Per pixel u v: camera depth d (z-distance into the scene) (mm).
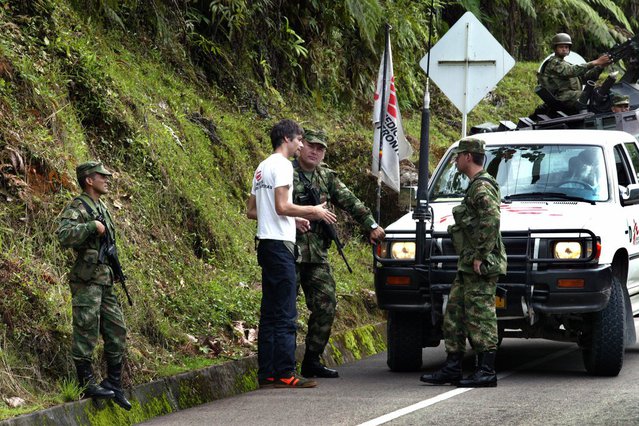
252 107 33750
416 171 34031
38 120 22438
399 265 20516
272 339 19797
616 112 31531
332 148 33625
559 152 22828
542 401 17484
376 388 19422
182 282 22922
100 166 16656
